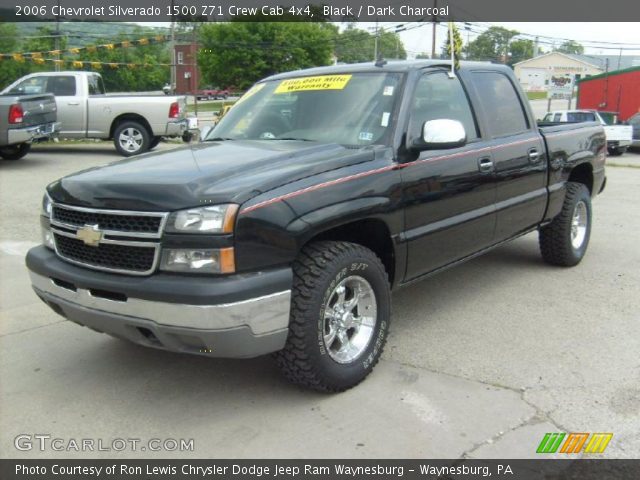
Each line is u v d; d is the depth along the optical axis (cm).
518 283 566
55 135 1393
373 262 362
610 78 3675
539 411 336
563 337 438
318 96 444
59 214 351
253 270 306
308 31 5069
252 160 351
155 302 301
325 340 342
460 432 317
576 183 613
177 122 1505
